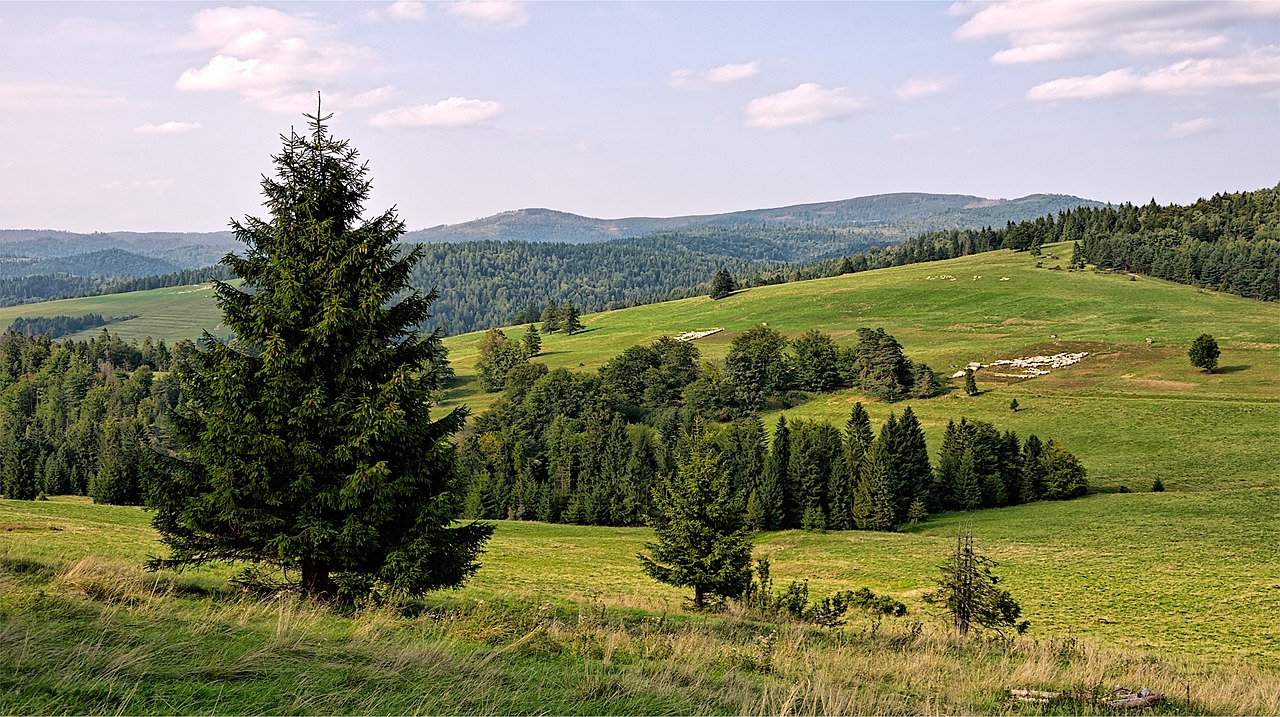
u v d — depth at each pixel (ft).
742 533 101.45
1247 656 112.78
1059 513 231.91
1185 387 350.64
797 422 302.86
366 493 48.65
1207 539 187.93
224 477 47.39
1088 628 129.59
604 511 273.75
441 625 42.37
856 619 100.48
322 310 49.14
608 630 48.78
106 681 23.99
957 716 33.24
